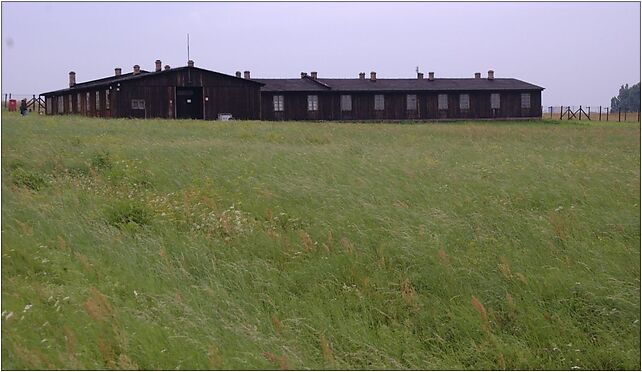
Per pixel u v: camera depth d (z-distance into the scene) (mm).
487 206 11859
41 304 7484
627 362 7113
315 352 7172
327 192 12328
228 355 6680
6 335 6672
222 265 8953
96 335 6852
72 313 7227
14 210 10516
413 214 10820
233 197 12391
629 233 10539
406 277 8703
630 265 9133
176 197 12391
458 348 7441
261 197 12289
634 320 7797
